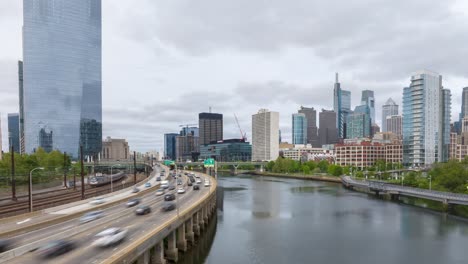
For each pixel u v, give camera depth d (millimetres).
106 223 48781
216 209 99000
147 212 57250
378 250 59344
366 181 160500
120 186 113188
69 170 134375
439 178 122938
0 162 111500
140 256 38656
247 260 53938
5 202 74188
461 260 54281
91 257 33188
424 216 88812
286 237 67812
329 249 59844
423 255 56656
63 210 60531
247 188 164125
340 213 93625
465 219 84750
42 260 32469
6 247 36875
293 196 131250
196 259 54219
